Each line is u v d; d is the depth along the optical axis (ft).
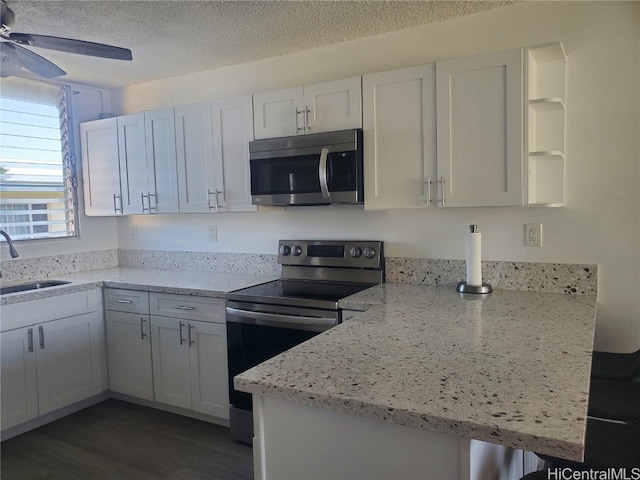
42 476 7.69
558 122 7.39
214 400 8.98
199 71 10.85
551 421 3.04
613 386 5.69
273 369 4.17
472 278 7.68
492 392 3.54
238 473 7.63
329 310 7.45
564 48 7.33
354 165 7.98
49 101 11.31
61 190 11.63
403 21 8.20
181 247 11.71
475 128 7.14
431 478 3.39
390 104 7.82
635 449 4.12
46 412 9.32
